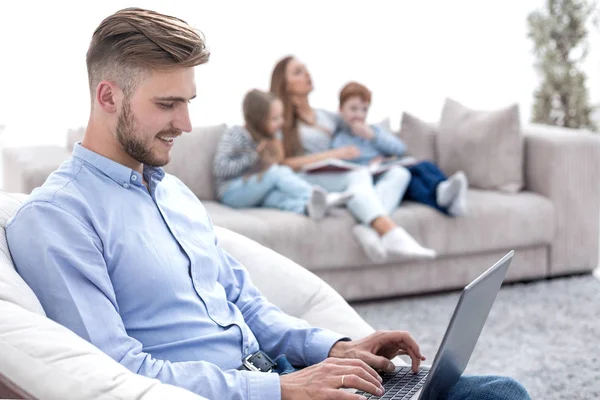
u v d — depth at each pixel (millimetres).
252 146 3963
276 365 1893
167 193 1895
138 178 1768
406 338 1860
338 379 1637
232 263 2066
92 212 1677
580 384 3053
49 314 1599
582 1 5422
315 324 2158
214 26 4910
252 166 3945
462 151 4363
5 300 1546
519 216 4082
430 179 4109
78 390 1424
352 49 5262
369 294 3908
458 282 4070
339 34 5207
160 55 1658
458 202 3924
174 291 1740
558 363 3238
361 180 4012
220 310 1858
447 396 1780
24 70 4488
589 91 5488
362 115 4332
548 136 4227
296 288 2225
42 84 4527
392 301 3949
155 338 1719
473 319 1669
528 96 5754
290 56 4223
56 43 4516
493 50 5613
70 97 4586
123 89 1685
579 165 4203
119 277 1686
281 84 4199
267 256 2291
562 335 3521
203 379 1617
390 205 3984
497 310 3816
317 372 1671
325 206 3760
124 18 1687
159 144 1729
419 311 3797
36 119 4543
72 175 1725
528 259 4203
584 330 3576
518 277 4203
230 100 5012
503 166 4266
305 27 5113
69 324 1586
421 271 3977
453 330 1548
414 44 5410
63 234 1621
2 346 1477
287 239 3707
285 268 2266
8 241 1652
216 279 1903
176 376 1613
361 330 2107
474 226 4016
